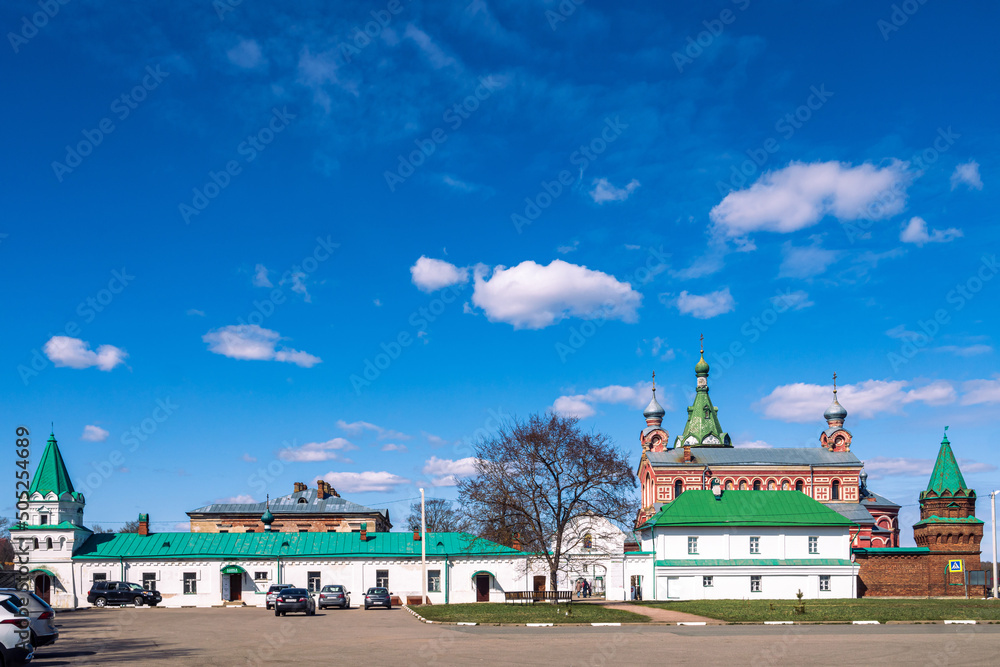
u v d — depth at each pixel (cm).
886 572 6806
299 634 3206
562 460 5631
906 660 2189
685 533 6675
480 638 2938
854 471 9925
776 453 10231
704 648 2530
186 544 6706
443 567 6538
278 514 9744
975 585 6688
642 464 10569
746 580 6525
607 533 6931
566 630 3378
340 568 6538
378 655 2334
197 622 4131
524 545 6044
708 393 11312
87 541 6719
